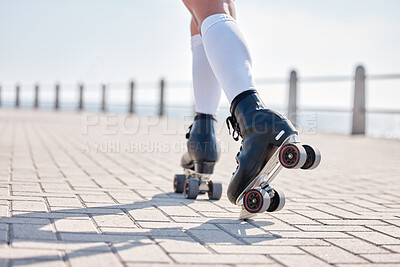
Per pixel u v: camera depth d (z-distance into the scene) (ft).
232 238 6.07
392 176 13.21
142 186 9.98
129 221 6.68
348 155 18.65
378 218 7.73
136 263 4.83
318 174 13.32
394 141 25.13
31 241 5.35
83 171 11.68
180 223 6.75
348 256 5.52
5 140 18.56
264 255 5.40
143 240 5.70
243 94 6.59
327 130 30.19
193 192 8.64
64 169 11.79
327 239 6.27
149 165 13.62
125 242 5.55
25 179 9.90
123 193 8.97
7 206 7.20
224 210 7.84
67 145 17.93
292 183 11.57
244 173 6.48
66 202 7.75
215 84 8.50
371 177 12.95
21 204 7.38
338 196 9.86
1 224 6.07
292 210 8.14
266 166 6.38
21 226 6.00
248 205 6.47
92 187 9.46
